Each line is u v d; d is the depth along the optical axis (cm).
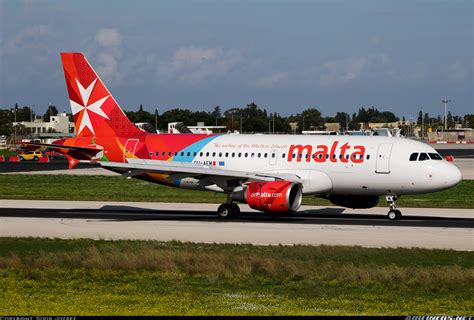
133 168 13038
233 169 13938
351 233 11275
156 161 14238
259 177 13075
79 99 15212
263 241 10506
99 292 7262
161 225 12281
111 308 6531
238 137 14238
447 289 7488
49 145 14312
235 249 9719
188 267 8425
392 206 13250
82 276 8144
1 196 17475
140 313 6341
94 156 15025
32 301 6825
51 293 7206
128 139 14825
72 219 13100
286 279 7950
